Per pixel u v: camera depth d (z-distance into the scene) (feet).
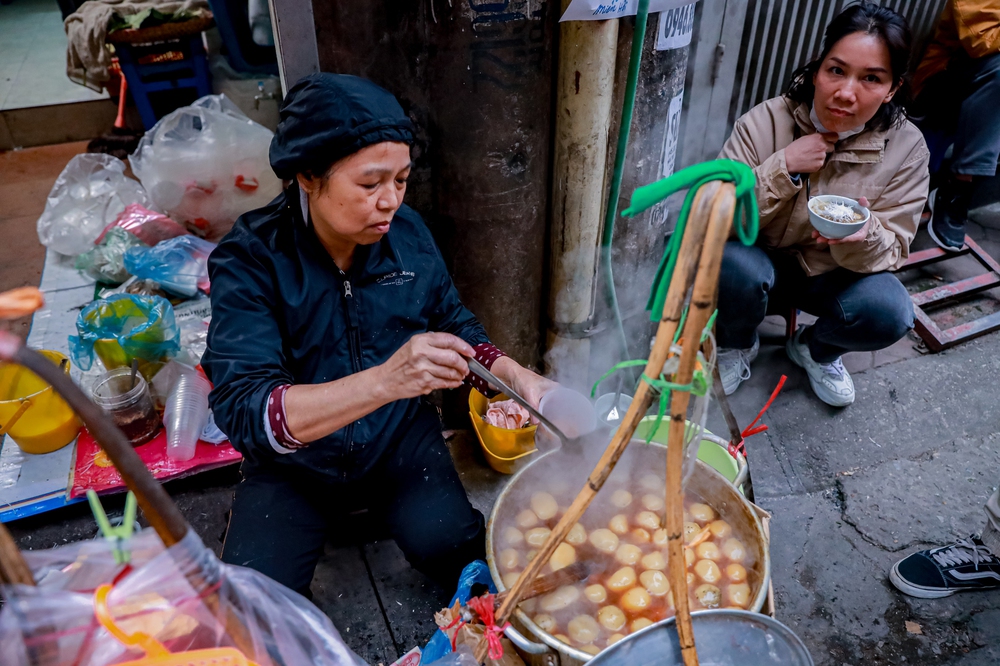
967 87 10.01
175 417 7.20
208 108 10.18
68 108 14.52
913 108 11.20
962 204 10.36
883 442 8.07
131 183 10.85
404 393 4.30
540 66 5.95
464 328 5.90
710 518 5.02
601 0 5.54
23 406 6.85
